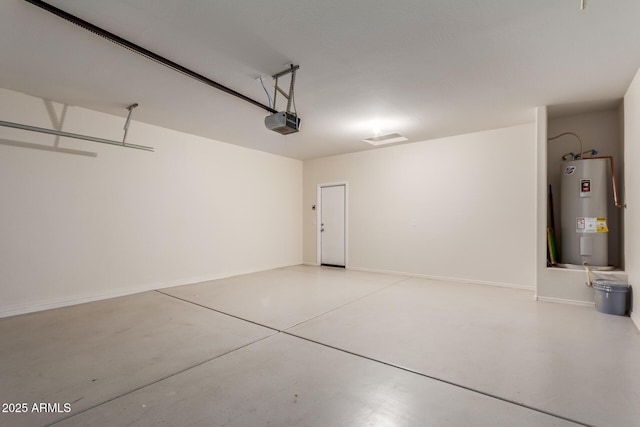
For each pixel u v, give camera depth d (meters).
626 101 3.41
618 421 1.59
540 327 2.97
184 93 3.45
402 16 2.12
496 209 4.86
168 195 4.81
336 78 3.07
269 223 6.53
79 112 3.89
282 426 1.57
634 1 1.95
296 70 2.90
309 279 5.43
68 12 2.06
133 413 1.68
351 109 3.92
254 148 6.13
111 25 2.21
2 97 3.34
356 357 2.36
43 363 2.26
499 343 2.60
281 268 6.65
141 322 3.16
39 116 3.58
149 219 4.57
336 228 6.84
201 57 2.67
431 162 5.47
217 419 1.63
